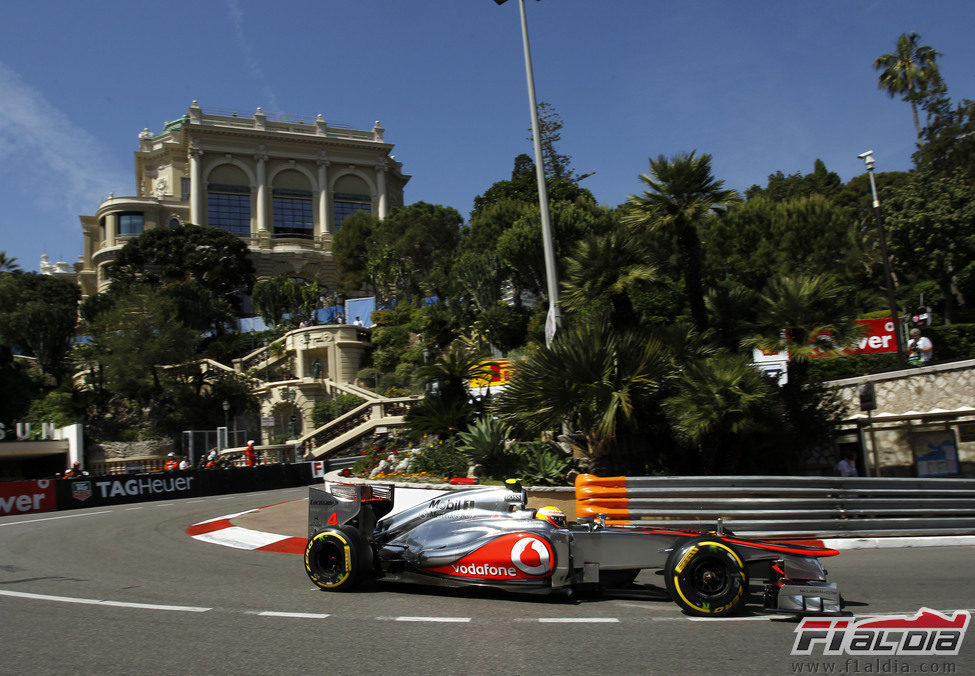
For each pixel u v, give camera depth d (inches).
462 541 280.7
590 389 459.8
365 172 3353.8
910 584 292.5
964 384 570.6
